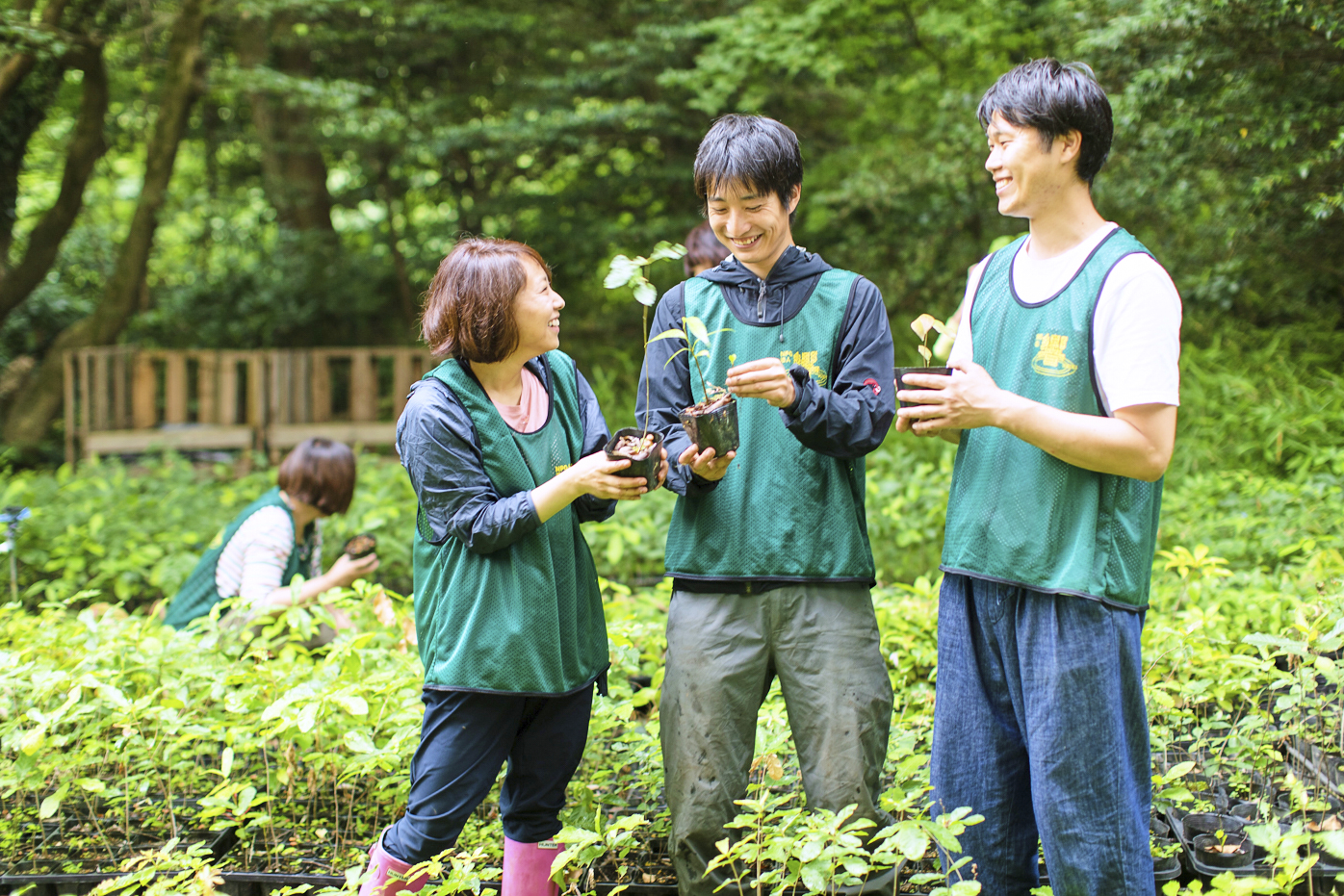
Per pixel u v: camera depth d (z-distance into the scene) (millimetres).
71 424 9320
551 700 2359
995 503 2070
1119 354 1935
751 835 2109
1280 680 2752
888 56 8914
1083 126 1942
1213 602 3648
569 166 11188
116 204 14891
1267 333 7309
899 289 8984
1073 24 6887
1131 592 1991
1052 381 2021
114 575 5258
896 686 3324
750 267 2371
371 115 9820
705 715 2293
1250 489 5191
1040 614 2014
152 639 3082
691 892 2307
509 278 2193
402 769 2965
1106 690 1976
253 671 3027
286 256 11641
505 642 2219
